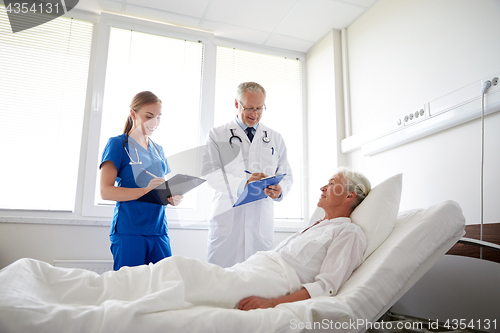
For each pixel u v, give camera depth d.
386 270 0.97
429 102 1.98
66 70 2.55
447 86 1.92
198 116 2.82
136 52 2.74
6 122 2.36
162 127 2.68
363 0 2.56
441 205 1.12
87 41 2.64
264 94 1.97
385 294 0.94
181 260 0.97
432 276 1.21
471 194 1.73
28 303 0.72
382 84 2.44
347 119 2.76
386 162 2.33
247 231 1.86
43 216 2.32
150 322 0.74
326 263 1.09
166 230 1.71
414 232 1.05
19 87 2.43
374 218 1.18
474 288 1.10
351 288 0.95
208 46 2.94
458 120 1.79
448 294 1.15
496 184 1.61
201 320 0.77
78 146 2.49
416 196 2.07
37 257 2.17
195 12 2.71
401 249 1.01
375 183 2.42
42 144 2.41
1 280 0.76
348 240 1.10
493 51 1.68
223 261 1.84
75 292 0.88
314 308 0.83
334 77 2.87
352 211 1.31
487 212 1.64
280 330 0.79
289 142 3.14
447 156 1.89
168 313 0.77
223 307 0.96
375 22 2.57
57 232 2.23
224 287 0.96
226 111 2.97
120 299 0.88
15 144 2.36
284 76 3.24
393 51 2.36
